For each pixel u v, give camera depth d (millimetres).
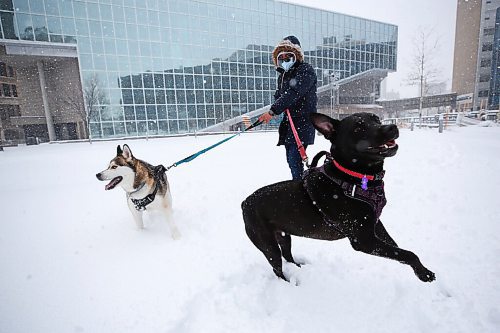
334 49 44719
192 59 34375
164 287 2531
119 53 30906
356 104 52000
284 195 2443
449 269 2453
